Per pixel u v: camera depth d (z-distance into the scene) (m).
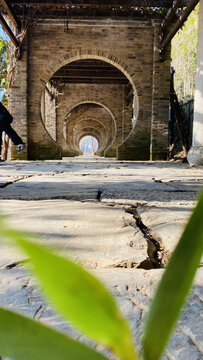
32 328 0.13
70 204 2.57
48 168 7.16
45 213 2.17
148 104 12.61
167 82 12.40
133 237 1.57
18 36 11.74
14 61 12.02
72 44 12.25
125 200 2.77
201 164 7.89
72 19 12.10
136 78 12.50
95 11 11.28
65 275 0.12
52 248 0.13
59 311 0.12
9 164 8.75
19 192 3.26
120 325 0.13
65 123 25.50
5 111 6.27
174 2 9.95
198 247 0.14
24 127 12.24
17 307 0.83
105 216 2.07
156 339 0.14
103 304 0.13
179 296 0.14
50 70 12.33
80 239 1.53
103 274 1.10
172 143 15.41
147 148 12.73
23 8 11.05
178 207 2.44
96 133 37.03
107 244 1.46
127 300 0.87
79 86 20.09
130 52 12.39
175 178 4.87
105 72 17.92
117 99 20.28
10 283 1.00
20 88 12.16
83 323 0.12
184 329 0.70
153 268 1.28
